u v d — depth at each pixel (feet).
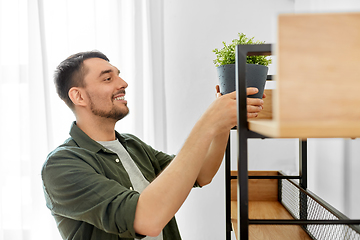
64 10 6.13
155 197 2.30
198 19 6.44
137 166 3.82
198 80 6.48
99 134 3.72
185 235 6.49
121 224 2.37
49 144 5.96
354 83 0.84
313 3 4.86
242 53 1.62
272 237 2.72
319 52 0.85
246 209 1.62
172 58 6.51
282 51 0.85
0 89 6.06
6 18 6.10
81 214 2.62
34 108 5.98
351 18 0.85
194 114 6.51
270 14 6.27
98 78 3.54
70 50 6.16
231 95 2.26
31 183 5.93
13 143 6.09
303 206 3.35
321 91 0.84
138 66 6.04
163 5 6.42
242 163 1.63
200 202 6.47
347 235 2.31
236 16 6.35
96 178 2.74
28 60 5.98
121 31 6.13
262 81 2.10
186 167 2.28
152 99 6.08
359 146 3.08
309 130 0.82
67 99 3.71
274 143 6.35
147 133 6.24
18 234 6.06
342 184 3.56
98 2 6.17
